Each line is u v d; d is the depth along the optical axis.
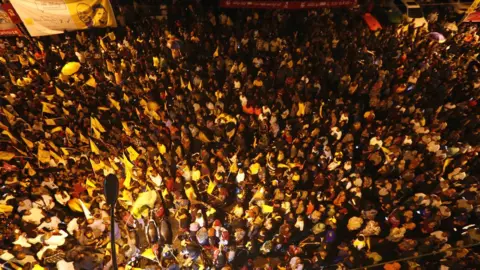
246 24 21.05
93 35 21.38
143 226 13.62
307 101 16.89
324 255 12.48
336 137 15.99
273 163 14.57
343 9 22.83
